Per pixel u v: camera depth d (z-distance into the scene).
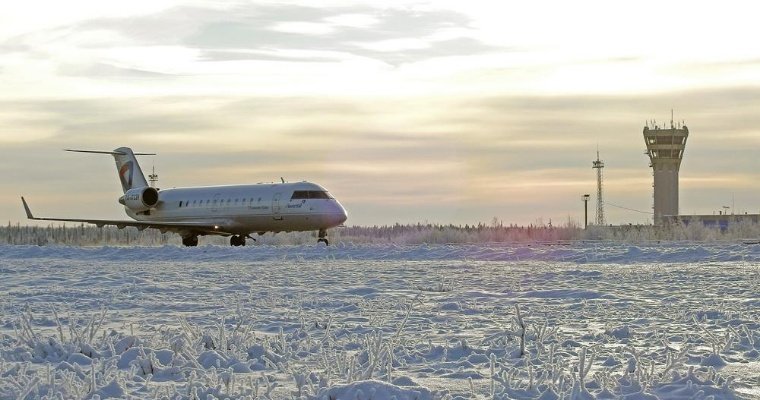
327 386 8.91
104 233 97.69
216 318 16.09
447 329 14.30
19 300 20.36
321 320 15.36
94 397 8.23
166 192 68.56
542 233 68.62
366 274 29.45
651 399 8.40
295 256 42.69
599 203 124.81
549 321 15.26
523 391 8.84
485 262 36.62
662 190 132.12
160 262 41.19
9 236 99.69
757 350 11.67
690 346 11.61
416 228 88.06
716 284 23.42
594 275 27.16
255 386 8.74
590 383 9.23
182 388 9.22
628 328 13.55
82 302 19.61
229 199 63.81
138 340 11.86
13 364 10.68
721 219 98.69
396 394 8.31
